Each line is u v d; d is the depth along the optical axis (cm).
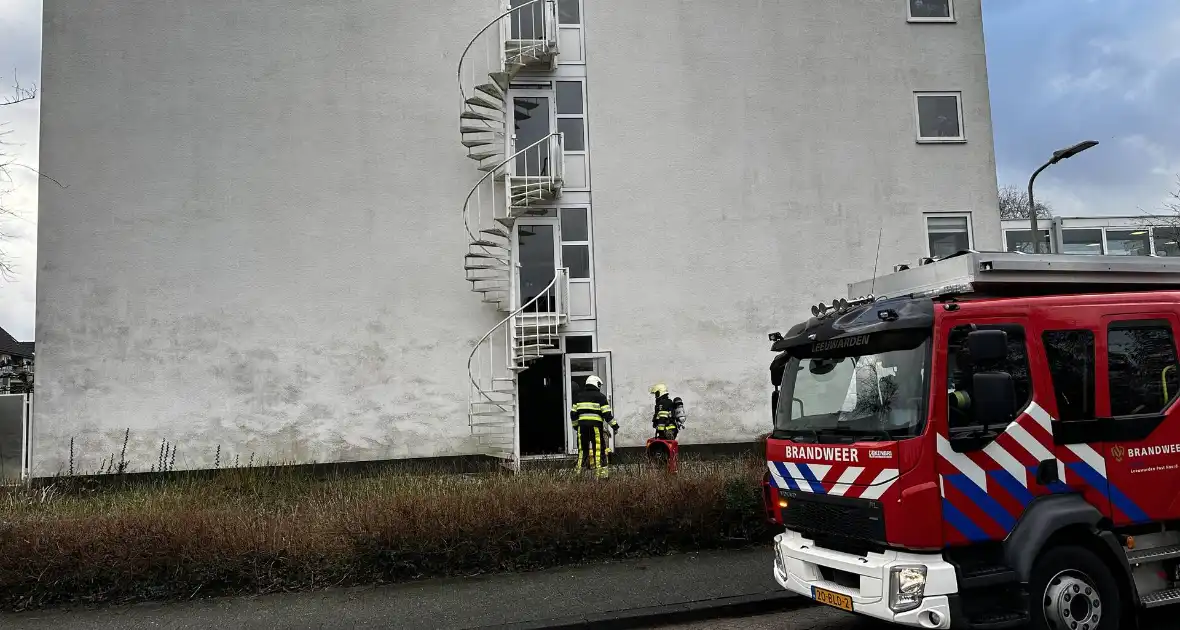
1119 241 2031
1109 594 441
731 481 749
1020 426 445
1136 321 491
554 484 751
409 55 1380
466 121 1376
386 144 1362
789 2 1463
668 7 1435
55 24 1330
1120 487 463
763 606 583
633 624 553
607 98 1408
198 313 1300
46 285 1280
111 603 609
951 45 1498
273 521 696
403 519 661
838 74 1462
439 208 1360
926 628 408
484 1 1397
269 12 1362
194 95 1338
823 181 1440
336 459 1298
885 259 1441
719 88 1432
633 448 1348
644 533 707
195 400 1284
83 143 1313
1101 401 469
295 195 1336
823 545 480
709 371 1380
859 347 481
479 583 638
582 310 1367
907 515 418
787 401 536
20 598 602
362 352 1321
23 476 1223
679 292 1388
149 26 1342
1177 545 481
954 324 444
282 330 1311
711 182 1414
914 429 430
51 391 1262
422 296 1343
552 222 1377
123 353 1280
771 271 1411
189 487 1082
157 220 1310
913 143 1469
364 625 548
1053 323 468
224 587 627
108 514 688
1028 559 421
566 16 1420
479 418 1331
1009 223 1997
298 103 1352
